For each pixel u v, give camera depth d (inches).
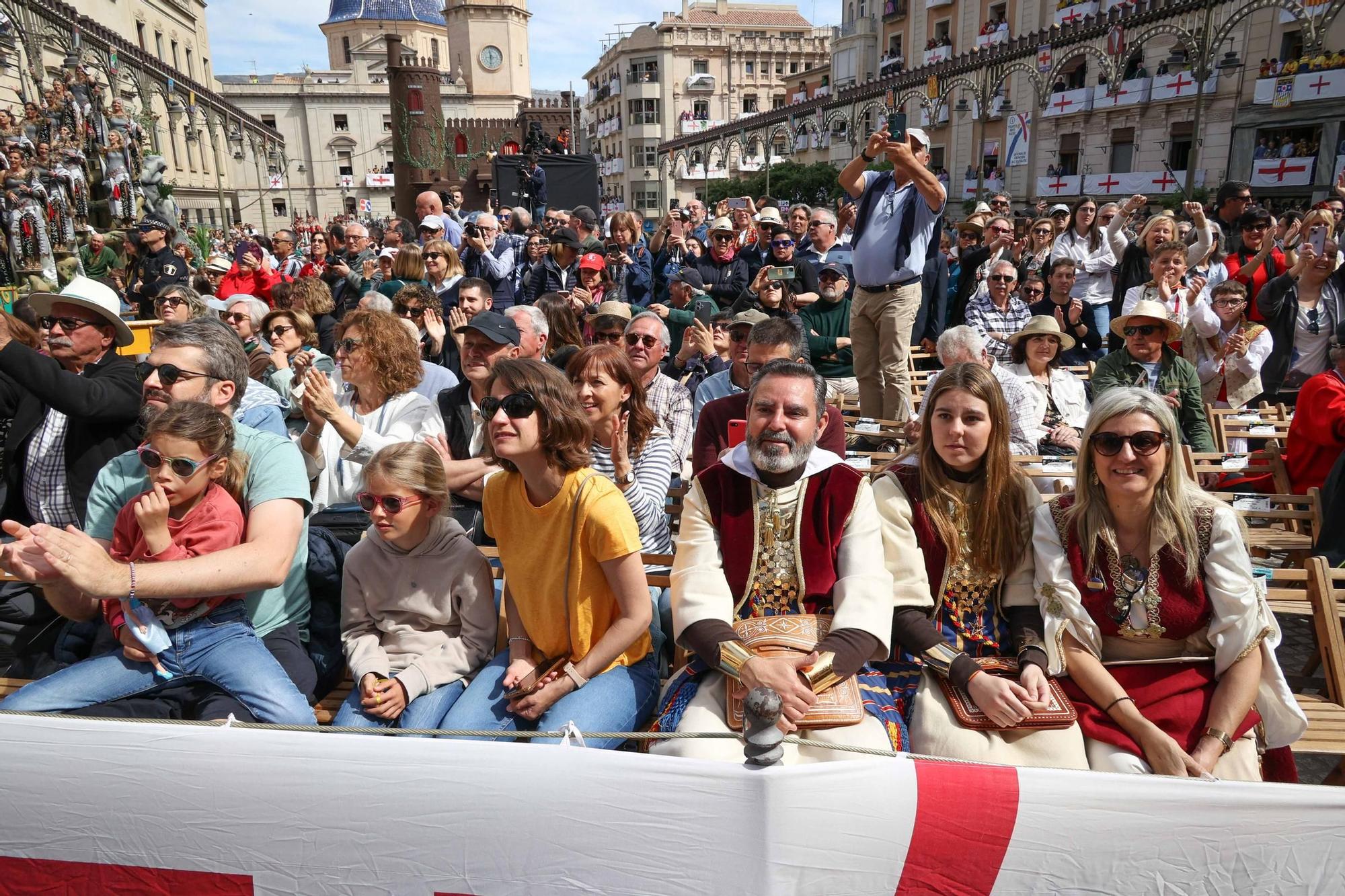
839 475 102.5
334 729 72.7
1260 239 309.3
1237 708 93.5
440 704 101.5
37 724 73.0
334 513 136.7
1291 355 249.6
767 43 2716.5
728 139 1676.9
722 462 106.0
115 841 74.7
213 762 72.2
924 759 68.9
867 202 235.1
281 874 73.8
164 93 1127.0
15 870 76.3
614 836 69.1
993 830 68.6
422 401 152.9
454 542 107.7
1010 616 105.7
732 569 102.3
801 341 161.5
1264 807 67.6
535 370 97.7
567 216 502.9
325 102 2605.8
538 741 93.2
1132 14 773.9
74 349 137.0
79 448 131.3
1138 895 69.4
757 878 68.1
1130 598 99.7
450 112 2568.9
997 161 1360.7
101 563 89.1
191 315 223.0
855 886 68.9
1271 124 916.0
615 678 101.0
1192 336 248.1
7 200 457.1
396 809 71.0
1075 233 360.5
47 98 627.8
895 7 1691.7
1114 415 96.7
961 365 105.0
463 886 71.8
